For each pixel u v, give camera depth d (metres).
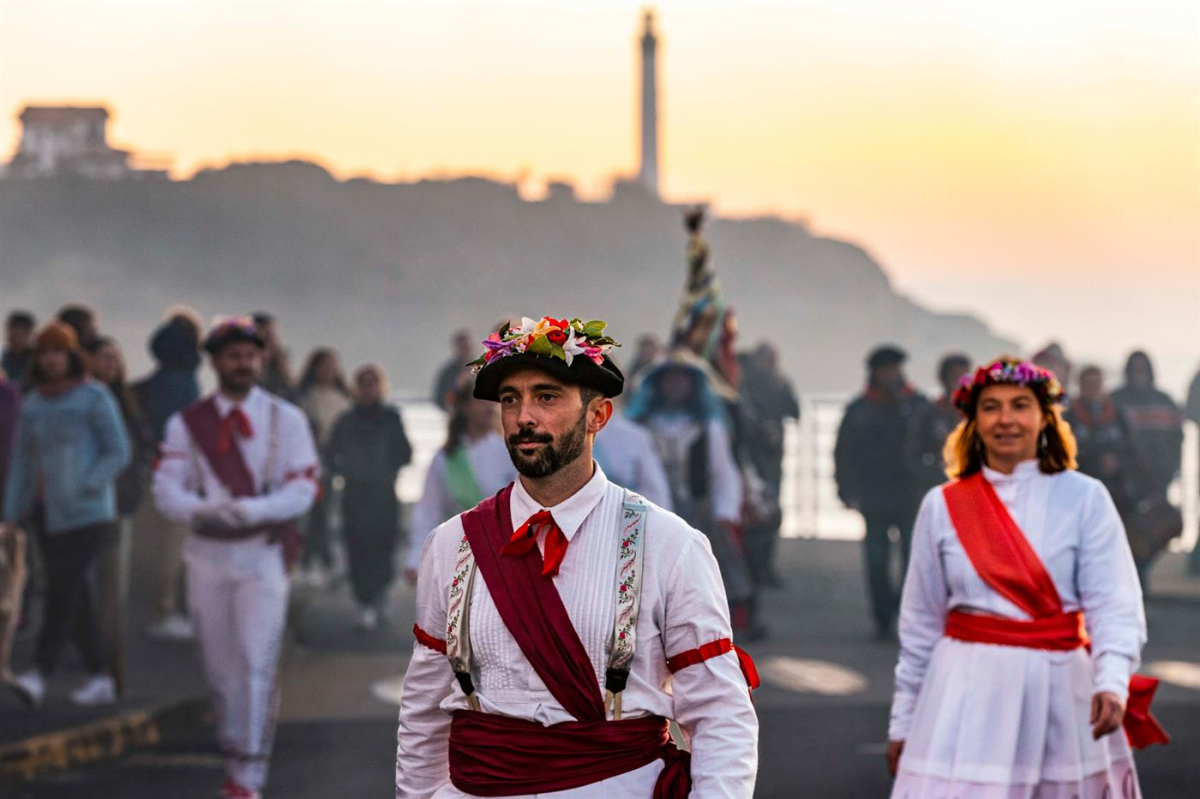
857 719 12.72
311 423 19.31
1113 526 6.86
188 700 12.60
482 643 4.49
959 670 6.86
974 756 6.72
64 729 11.34
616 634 4.42
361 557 17.38
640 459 11.99
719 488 14.00
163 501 10.01
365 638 16.84
